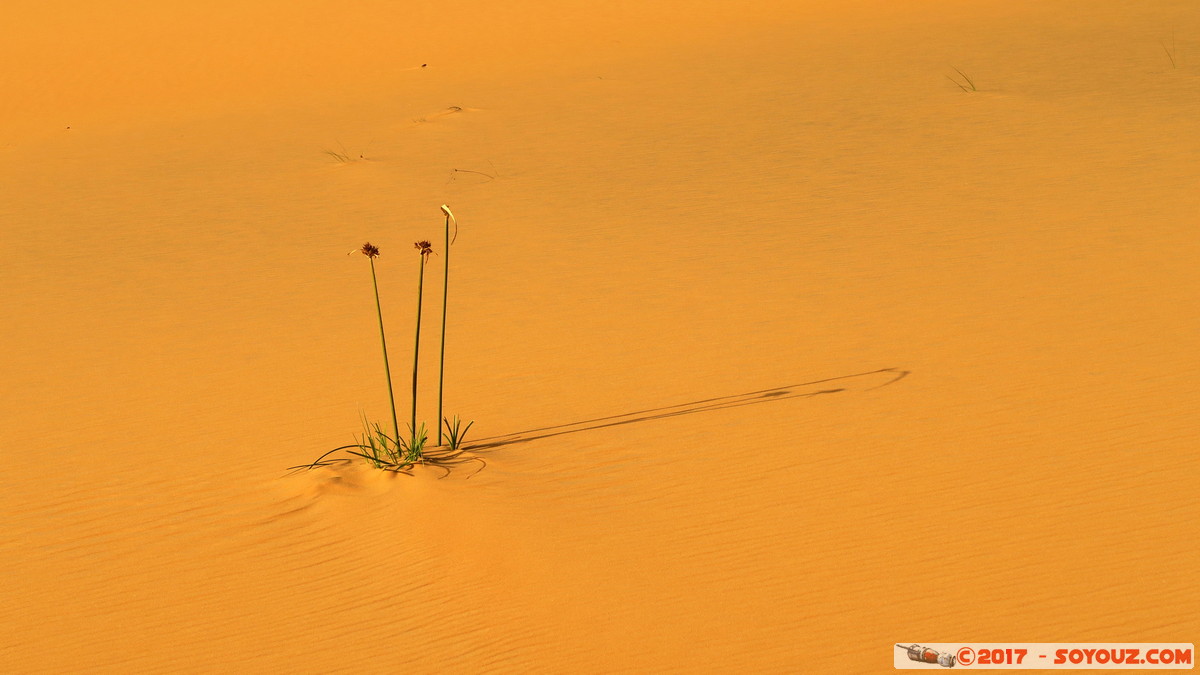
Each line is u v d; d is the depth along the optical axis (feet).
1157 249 34.81
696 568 19.33
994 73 68.95
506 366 29.53
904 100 63.10
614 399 26.81
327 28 113.60
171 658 17.97
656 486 22.18
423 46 103.04
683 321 32.01
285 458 24.50
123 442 26.00
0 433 26.91
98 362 31.65
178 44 109.60
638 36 99.25
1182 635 17.07
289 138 66.44
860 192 45.29
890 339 29.35
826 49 83.25
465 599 18.95
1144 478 21.34
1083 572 18.65
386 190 51.44
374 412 26.91
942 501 21.03
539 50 96.32
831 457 22.98
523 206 46.96
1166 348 27.32
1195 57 69.00
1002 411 24.56
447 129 64.90
